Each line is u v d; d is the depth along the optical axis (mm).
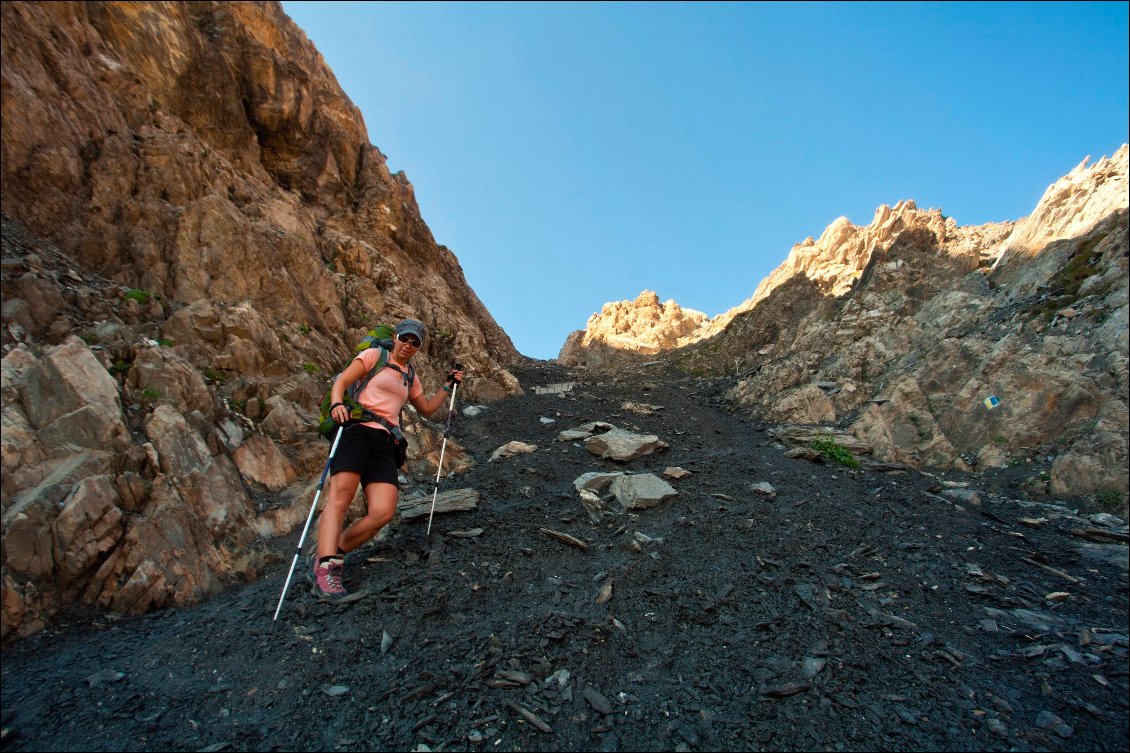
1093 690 3424
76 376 4762
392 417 4180
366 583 4215
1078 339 8969
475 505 5934
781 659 3543
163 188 9203
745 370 18875
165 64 11742
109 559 3982
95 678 3100
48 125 7797
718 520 5777
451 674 3252
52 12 9422
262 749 2682
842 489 7277
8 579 3512
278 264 10242
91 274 7262
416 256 19406
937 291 14594
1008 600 4598
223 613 3871
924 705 3225
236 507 5066
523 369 20641
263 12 16562
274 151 15859
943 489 7727
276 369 7879
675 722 3002
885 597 4465
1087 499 7109
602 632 3734
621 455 8422
